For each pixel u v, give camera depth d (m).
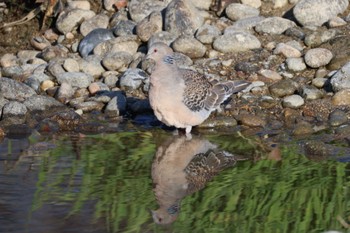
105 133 12.96
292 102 13.58
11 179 10.65
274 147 12.17
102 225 9.21
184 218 9.51
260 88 14.11
